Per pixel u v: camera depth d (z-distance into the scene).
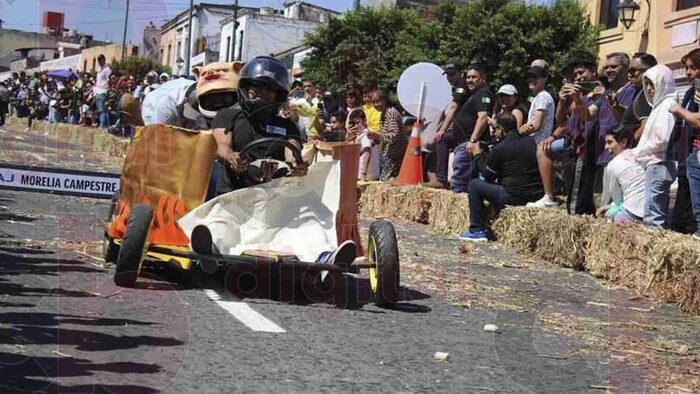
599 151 9.91
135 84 21.75
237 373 4.52
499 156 10.20
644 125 8.88
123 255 6.29
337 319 5.99
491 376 4.89
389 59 25.70
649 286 7.45
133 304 5.86
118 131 21.98
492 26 21.77
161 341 4.99
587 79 10.53
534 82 11.05
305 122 13.19
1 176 11.82
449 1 24.22
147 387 4.17
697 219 8.09
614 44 20.92
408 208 12.29
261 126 6.88
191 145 6.63
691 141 8.52
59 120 31.17
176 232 6.52
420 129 13.52
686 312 7.02
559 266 8.93
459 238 10.64
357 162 6.75
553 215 9.09
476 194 10.35
